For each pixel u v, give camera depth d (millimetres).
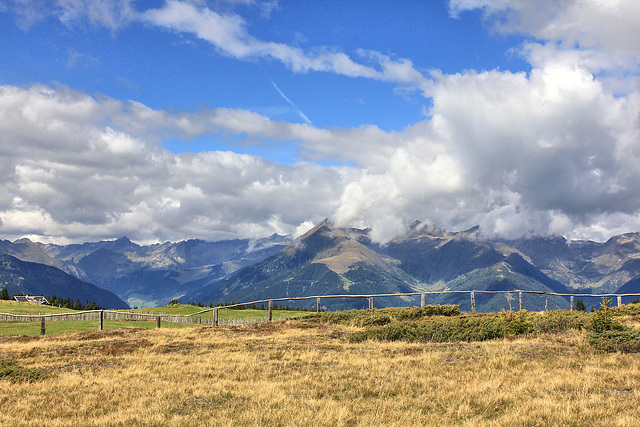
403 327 29109
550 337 25266
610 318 23641
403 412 13586
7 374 20281
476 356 21188
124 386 17891
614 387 15195
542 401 13797
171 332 37375
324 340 29750
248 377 18953
